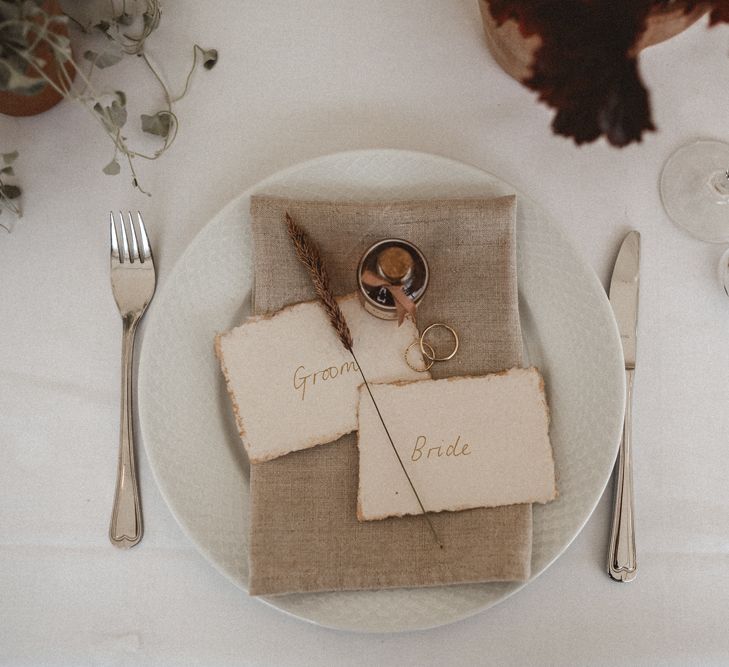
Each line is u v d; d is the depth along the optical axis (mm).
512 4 516
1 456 517
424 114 566
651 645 503
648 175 558
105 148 553
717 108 561
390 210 524
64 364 530
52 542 508
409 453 503
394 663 499
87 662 496
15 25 459
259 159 560
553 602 506
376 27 574
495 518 498
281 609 485
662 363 539
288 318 517
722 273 546
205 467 507
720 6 553
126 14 555
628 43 536
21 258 541
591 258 551
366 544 496
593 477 500
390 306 499
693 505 521
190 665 497
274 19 572
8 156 512
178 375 513
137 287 537
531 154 561
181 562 506
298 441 506
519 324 521
